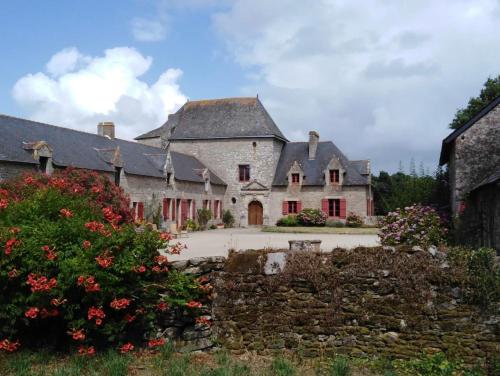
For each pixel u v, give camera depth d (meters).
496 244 12.08
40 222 7.34
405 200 27.64
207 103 41.72
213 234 28.78
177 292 7.50
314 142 38.84
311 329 7.51
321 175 37.06
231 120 39.91
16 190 10.41
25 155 20.98
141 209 28.48
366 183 35.62
